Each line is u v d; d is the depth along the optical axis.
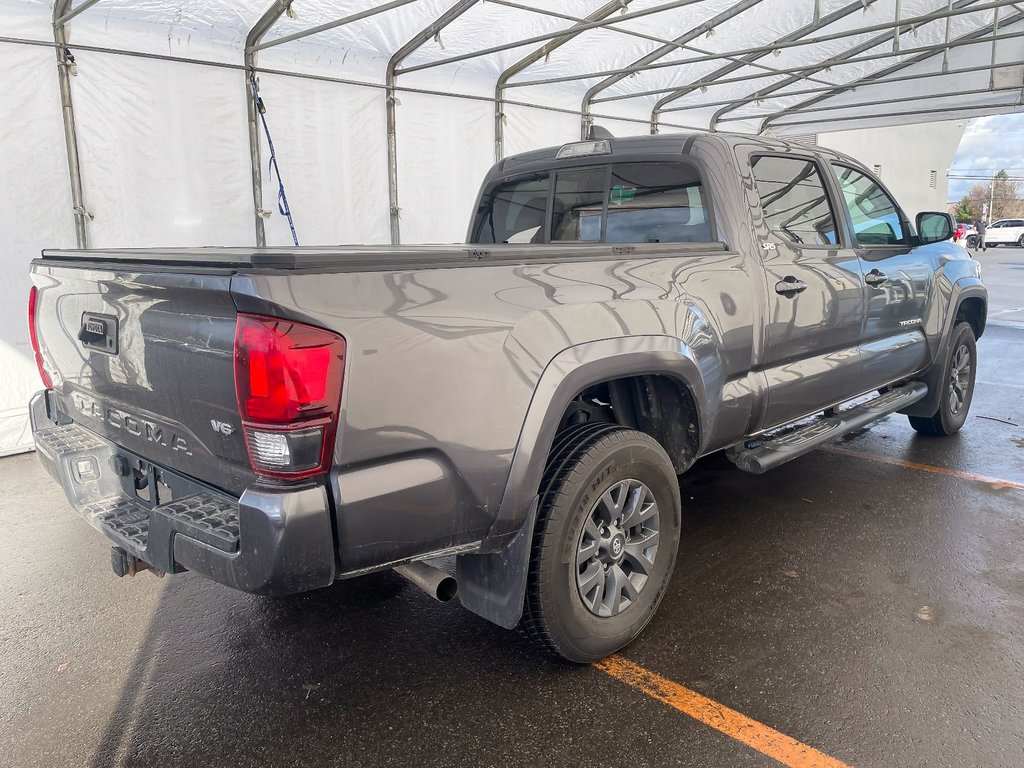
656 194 3.37
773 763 2.12
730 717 2.32
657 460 2.68
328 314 1.81
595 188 3.62
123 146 5.93
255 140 6.64
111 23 5.73
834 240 3.84
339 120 7.28
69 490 2.59
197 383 2.01
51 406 3.05
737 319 3.03
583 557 2.49
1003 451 5.05
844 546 3.56
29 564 3.58
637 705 2.40
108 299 2.37
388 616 3.04
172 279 1.98
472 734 2.28
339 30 6.82
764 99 10.88
